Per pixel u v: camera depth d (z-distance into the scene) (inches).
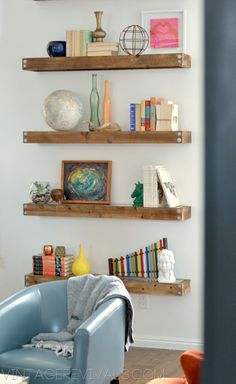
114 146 202.8
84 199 204.4
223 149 11.6
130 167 201.6
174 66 189.3
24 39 209.3
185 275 197.6
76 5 204.8
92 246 206.4
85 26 204.7
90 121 201.8
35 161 210.7
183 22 193.8
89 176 203.9
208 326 11.7
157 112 190.4
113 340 145.7
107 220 204.2
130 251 201.9
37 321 154.8
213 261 11.7
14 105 211.3
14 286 214.8
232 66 11.5
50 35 207.3
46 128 209.3
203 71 11.7
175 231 197.8
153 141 190.1
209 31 11.6
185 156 196.7
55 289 158.7
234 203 11.6
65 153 207.9
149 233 199.9
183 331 198.7
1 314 145.3
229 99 11.5
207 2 11.5
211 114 11.6
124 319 152.2
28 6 208.5
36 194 205.2
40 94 208.8
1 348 143.9
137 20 199.3
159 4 197.2
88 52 196.7
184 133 189.3
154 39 196.2
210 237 11.7
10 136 212.5
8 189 213.8
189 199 196.9
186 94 196.1
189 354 110.3
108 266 204.2
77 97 200.4
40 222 211.3
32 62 201.0
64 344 147.6
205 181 11.7
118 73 201.3
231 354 11.5
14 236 214.1
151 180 191.9
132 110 193.5
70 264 204.7
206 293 11.8
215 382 11.5
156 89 198.4
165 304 199.6
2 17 210.4
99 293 154.0
